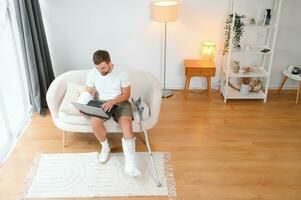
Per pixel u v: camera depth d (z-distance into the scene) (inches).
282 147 116.5
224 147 116.3
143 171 103.9
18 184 98.5
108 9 143.2
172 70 158.4
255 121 133.4
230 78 158.2
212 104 147.9
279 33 148.2
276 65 156.6
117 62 156.2
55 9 141.6
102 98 107.9
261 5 142.2
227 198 93.0
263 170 104.7
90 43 150.8
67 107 109.3
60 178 100.8
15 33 128.2
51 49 150.9
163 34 149.4
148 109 112.6
